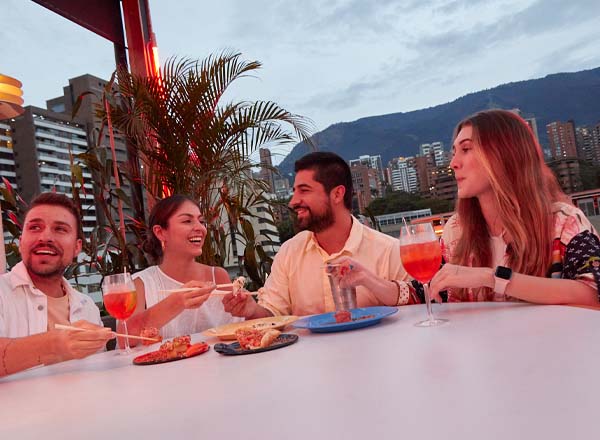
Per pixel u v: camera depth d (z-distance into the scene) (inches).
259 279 142.0
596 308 45.2
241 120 147.9
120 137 162.6
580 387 24.6
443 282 50.3
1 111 111.2
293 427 24.7
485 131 60.4
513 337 37.5
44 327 73.7
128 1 176.2
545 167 63.3
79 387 41.2
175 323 84.1
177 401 33.0
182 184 147.7
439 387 27.8
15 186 146.4
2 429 31.6
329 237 82.9
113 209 158.6
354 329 51.0
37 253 73.7
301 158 81.7
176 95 145.5
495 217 64.4
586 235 54.4
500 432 20.5
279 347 46.8
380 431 22.5
